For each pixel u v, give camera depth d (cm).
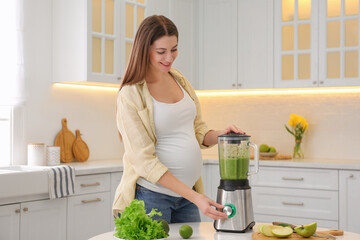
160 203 191
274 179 406
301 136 446
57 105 388
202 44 470
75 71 369
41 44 377
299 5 429
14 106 357
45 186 297
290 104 467
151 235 151
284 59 435
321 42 418
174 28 190
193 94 216
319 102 453
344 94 443
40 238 298
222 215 172
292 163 399
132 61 192
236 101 493
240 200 174
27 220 290
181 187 177
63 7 376
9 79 355
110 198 352
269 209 408
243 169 176
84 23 362
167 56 189
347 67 409
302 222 394
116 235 154
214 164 436
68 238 317
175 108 197
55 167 311
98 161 407
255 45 446
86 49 362
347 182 377
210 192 438
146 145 184
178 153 196
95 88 421
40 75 375
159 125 195
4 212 276
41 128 375
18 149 358
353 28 408
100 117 426
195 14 470
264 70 443
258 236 161
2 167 333
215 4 464
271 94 476
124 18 395
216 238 164
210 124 505
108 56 382
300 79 427
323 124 451
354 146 438
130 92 190
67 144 389
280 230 162
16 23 357
